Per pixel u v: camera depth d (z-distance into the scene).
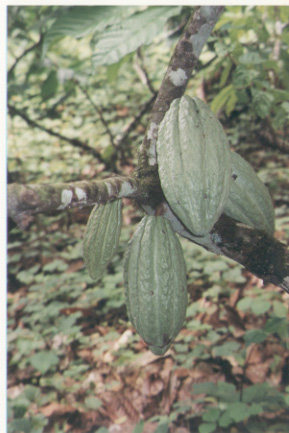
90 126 6.98
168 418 3.00
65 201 1.08
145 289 1.43
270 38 2.89
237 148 5.55
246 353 3.48
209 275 4.27
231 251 1.46
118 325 4.12
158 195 1.43
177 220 1.46
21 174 6.40
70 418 3.39
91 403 3.36
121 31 1.29
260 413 3.05
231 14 2.80
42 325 4.14
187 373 3.46
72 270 4.81
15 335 4.06
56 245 5.23
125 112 7.05
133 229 5.11
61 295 4.45
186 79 1.45
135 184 1.37
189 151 1.28
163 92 1.45
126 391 3.49
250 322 3.74
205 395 3.31
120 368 3.65
